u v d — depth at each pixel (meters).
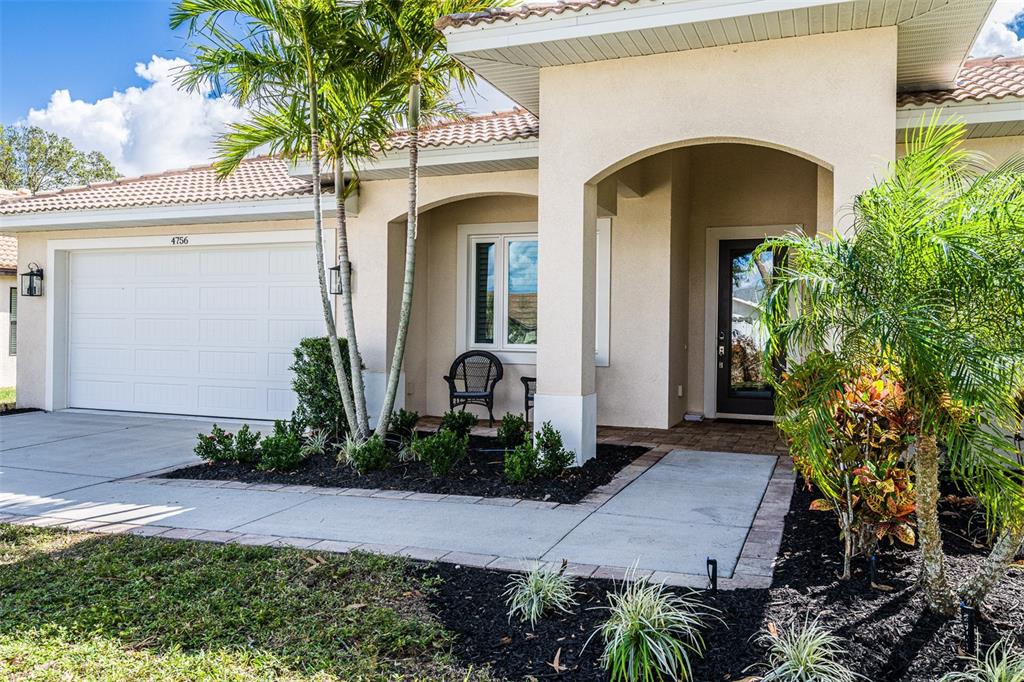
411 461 7.77
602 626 3.62
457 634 3.71
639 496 6.52
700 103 7.02
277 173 12.22
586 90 7.46
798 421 3.66
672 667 3.26
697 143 7.18
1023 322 3.22
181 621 3.87
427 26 7.40
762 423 11.09
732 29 6.55
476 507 6.20
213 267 11.73
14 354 18.44
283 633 3.74
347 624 3.83
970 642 3.33
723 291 11.50
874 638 3.49
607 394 10.76
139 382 12.30
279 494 6.73
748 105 6.86
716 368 11.49
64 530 5.57
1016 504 3.33
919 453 3.73
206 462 8.19
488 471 7.43
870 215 3.57
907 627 3.59
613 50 7.11
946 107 7.10
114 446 9.34
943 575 3.69
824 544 4.96
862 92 6.51
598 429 10.42
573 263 7.57
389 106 8.01
